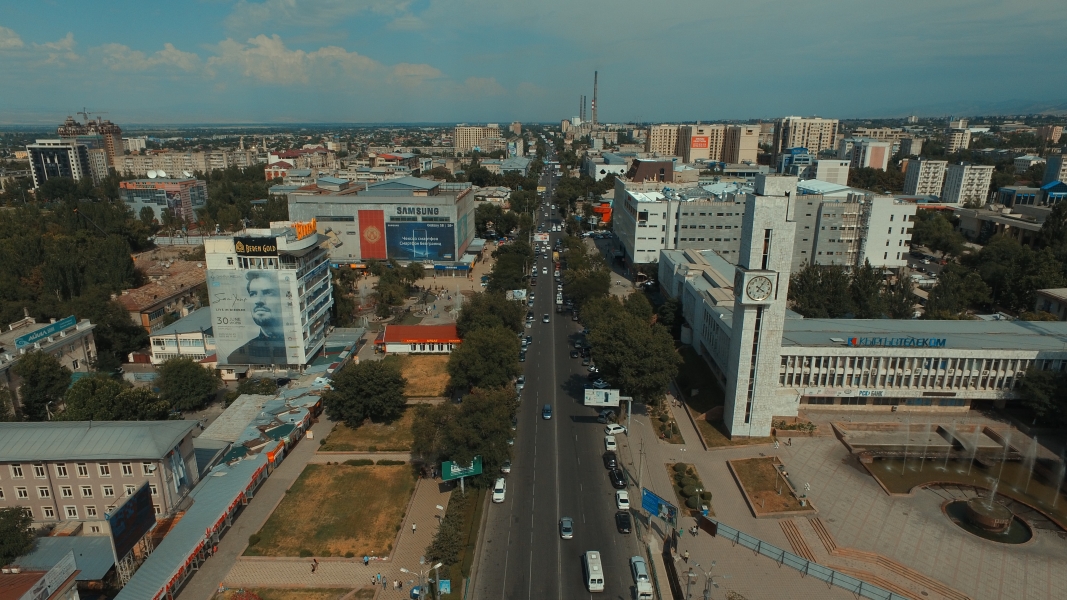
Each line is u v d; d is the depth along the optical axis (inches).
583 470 4234.7
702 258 7657.5
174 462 3641.7
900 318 6437.0
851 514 3705.7
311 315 6003.9
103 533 3587.6
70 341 5383.9
